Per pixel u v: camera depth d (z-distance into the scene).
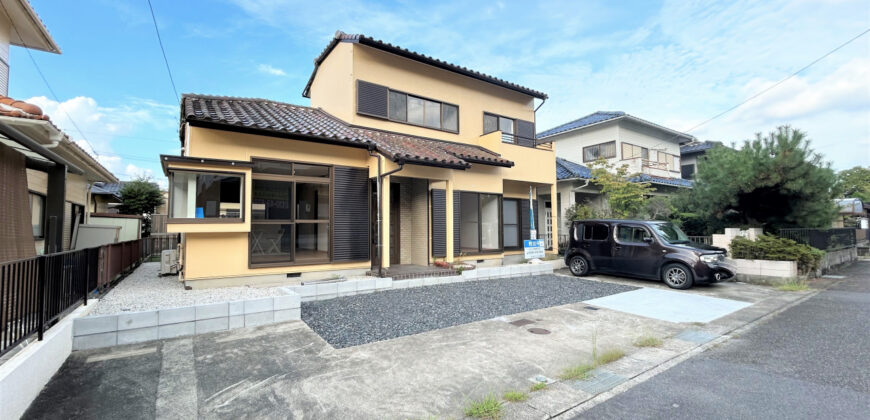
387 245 8.18
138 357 4.05
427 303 6.64
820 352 4.48
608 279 9.59
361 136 8.50
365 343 4.62
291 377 3.62
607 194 13.84
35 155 4.95
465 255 10.07
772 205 10.84
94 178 9.93
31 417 2.84
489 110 12.16
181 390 3.33
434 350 4.38
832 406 3.17
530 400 3.23
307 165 7.90
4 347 2.85
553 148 12.39
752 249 9.34
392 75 10.19
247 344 4.49
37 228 6.97
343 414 2.95
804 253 9.04
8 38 8.23
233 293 6.11
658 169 17.75
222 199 6.74
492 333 5.05
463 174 10.20
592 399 3.30
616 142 17.38
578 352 4.39
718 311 6.38
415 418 2.91
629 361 4.17
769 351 4.53
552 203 12.38
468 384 3.51
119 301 5.44
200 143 6.75
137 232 13.67
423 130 10.62
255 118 7.60
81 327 4.22
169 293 6.13
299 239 7.80
